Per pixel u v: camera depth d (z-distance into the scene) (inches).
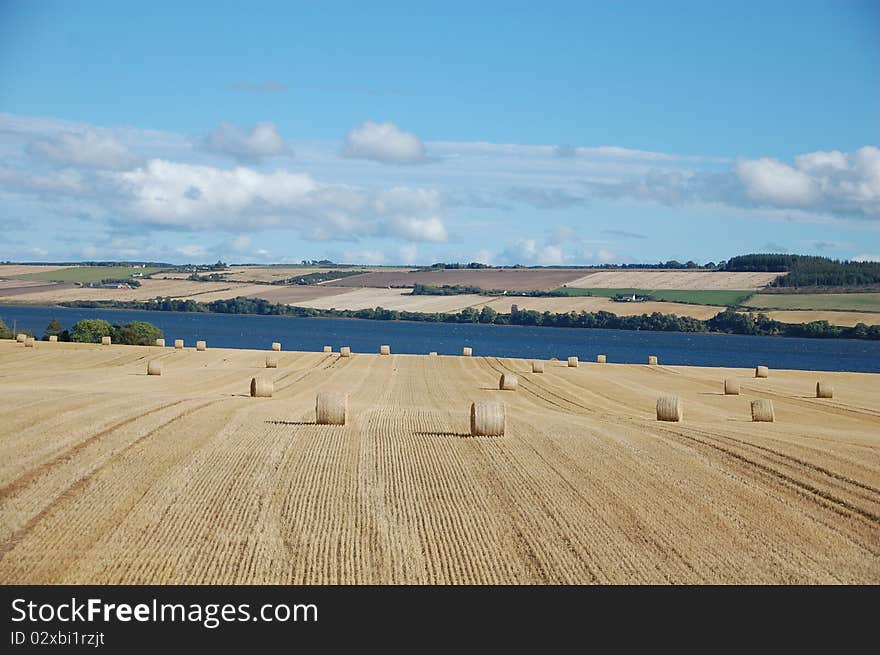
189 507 766.5
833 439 1251.8
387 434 1176.2
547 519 759.7
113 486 829.2
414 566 639.1
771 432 1323.8
